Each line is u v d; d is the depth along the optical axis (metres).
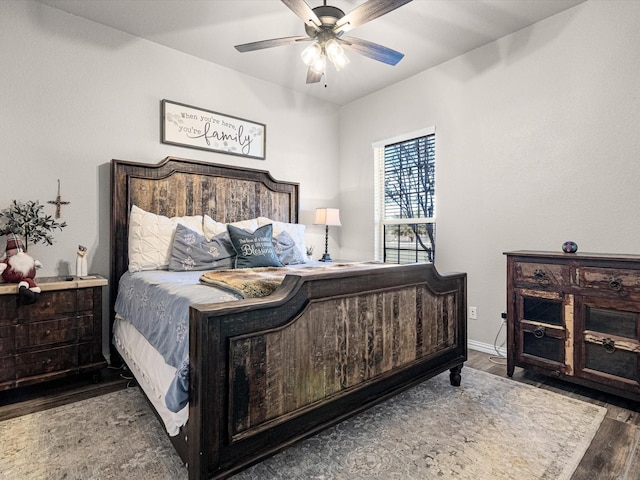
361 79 3.78
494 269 3.07
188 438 1.26
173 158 3.12
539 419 1.92
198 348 1.21
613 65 2.42
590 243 2.54
